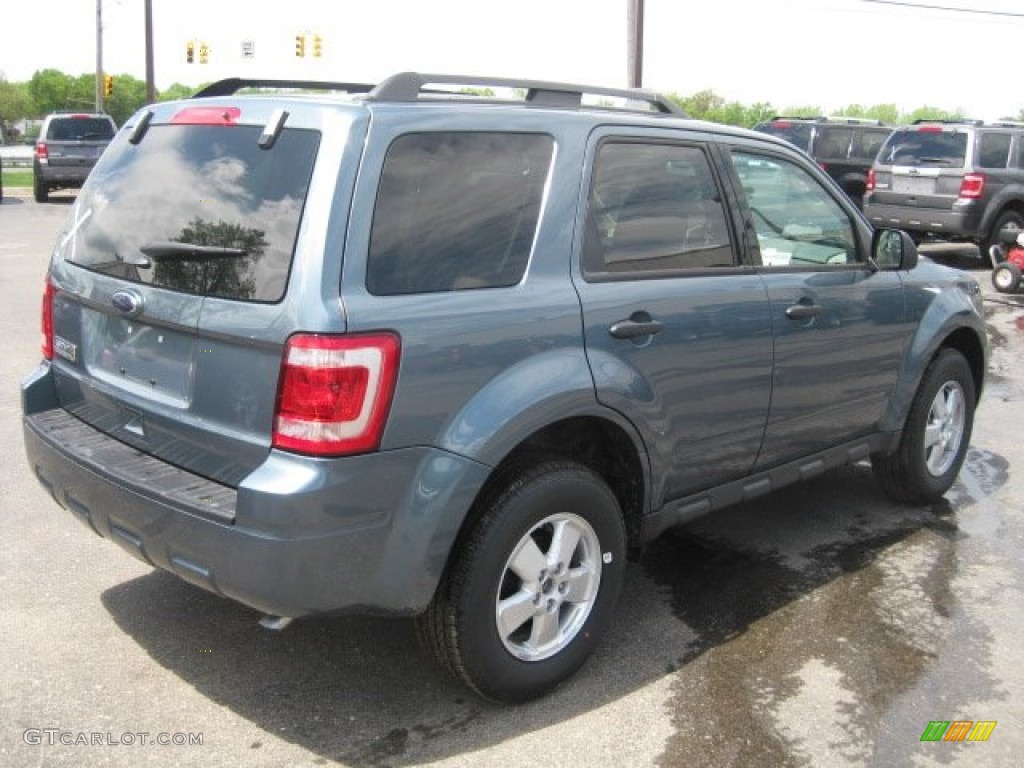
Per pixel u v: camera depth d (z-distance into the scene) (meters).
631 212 3.66
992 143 14.74
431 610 3.21
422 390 2.96
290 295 2.86
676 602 4.24
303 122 3.04
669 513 3.86
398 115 3.06
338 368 2.81
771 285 4.12
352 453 2.86
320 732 3.26
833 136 18.53
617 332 3.45
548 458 3.41
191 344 3.13
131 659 3.66
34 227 18.39
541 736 3.27
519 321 3.20
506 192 3.29
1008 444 6.68
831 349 4.42
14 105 106.31
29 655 3.66
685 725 3.34
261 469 2.88
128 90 100.75
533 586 3.36
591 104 3.87
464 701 3.46
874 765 3.15
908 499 5.34
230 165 3.16
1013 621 4.11
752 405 4.07
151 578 4.30
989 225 14.87
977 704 3.50
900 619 4.11
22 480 5.39
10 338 8.84
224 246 3.06
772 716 3.40
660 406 3.65
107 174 3.63
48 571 4.33
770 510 5.34
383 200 2.98
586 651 3.56
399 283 2.98
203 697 3.44
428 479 3.00
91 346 3.60
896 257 4.76
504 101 3.52
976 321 5.36
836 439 4.67
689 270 3.82
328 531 2.86
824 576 4.52
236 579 2.90
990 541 4.96
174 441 3.22
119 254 3.42
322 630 3.91
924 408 5.12
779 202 4.34
